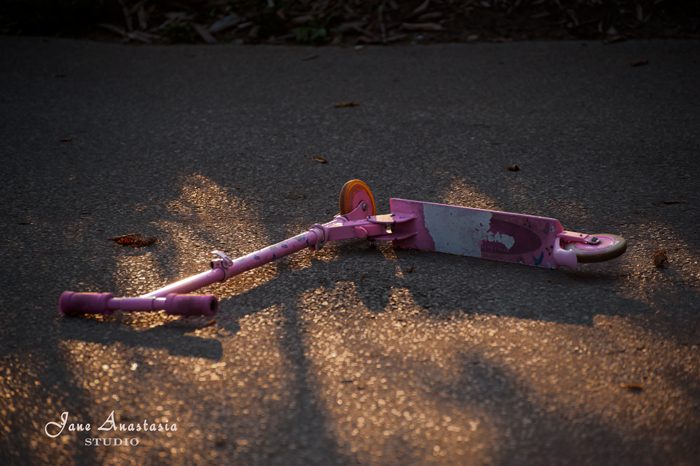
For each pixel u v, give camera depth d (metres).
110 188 2.70
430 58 4.96
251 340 1.83
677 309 1.89
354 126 3.38
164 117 3.62
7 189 2.69
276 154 3.04
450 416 1.62
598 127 3.25
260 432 1.59
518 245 2.10
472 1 5.91
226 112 3.71
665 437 1.57
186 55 5.22
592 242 2.02
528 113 3.54
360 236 2.19
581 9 5.73
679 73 4.28
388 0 6.03
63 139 3.23
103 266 2.15
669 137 3.08
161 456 1.56
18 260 2.18
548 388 1.67
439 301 1.95
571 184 2.65
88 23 5.94
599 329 1.83
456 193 2.60
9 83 4.39
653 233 2.26
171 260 2.19
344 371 1.73
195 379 1.72
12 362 1.77
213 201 2.59
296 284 2.05
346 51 5.26
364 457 1.54
